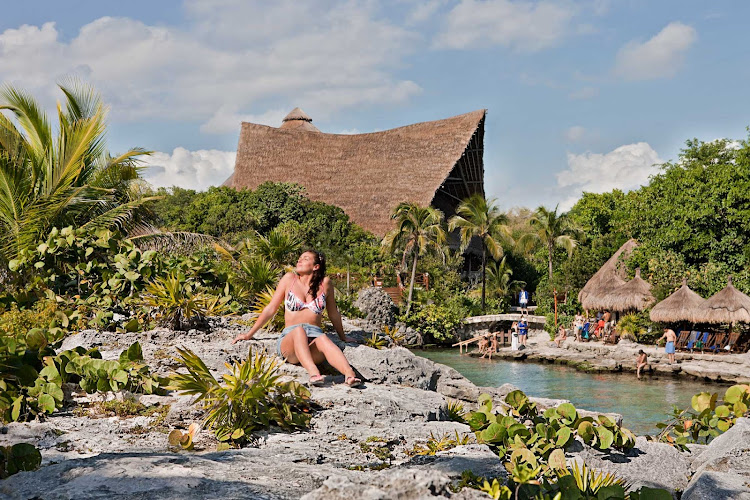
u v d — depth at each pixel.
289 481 3.26
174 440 4.14
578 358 32.00
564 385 25.22
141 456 3.49
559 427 4.99
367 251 55.50
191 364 4.93
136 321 8.02
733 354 29.56
